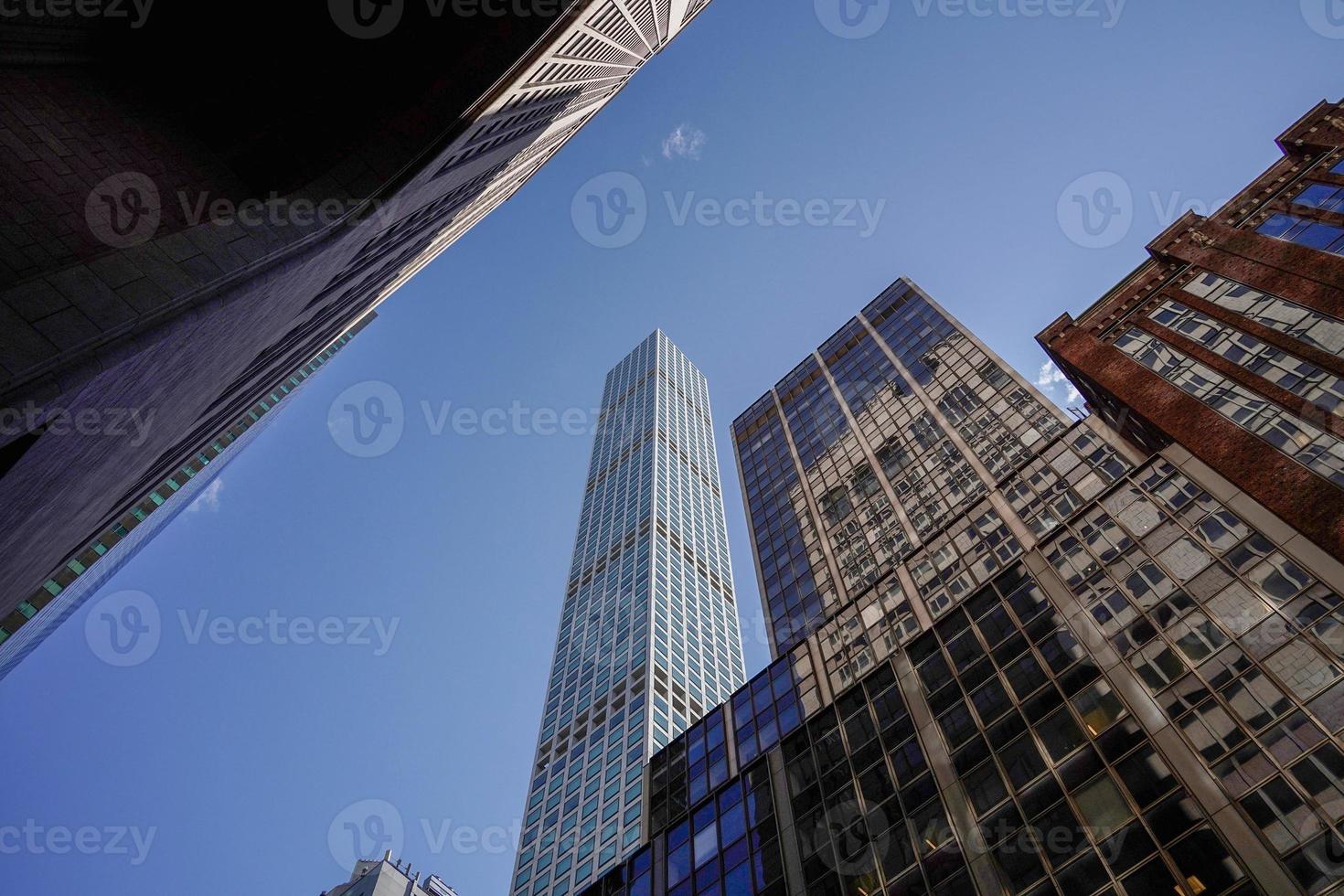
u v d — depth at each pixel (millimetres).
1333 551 30844
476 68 24609
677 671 112438
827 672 51469
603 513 170250
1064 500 55625
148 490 34938
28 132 14578
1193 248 54875
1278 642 29484
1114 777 29609
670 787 50438
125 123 17781
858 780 38031
